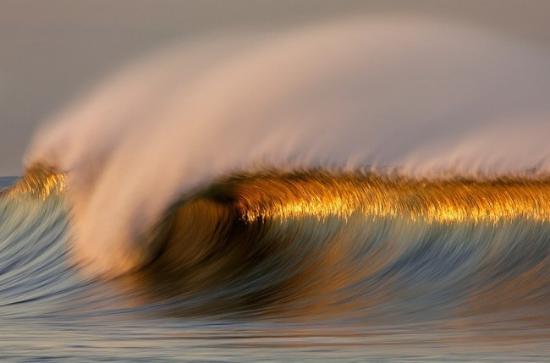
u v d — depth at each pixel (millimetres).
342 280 75750
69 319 65688
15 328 62031
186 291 74250
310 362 50375
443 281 72250
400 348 53031
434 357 50656
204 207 83812
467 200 76562
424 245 76438
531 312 62281
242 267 80125
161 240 83938
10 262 90812
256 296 71938
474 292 69125
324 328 59906
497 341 54125
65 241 89562
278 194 82438
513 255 73250
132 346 54906
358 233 79125
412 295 69188
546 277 70312
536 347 52312
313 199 81500
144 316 66250
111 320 65000
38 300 74312
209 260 81750
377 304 67000
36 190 96375
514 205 75188
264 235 81875
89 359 51812
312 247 80000
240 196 83375
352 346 53906
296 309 66750
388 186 79250
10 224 96375
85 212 89562
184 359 51531
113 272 82750
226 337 57344
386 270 75375
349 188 80500
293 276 77500
